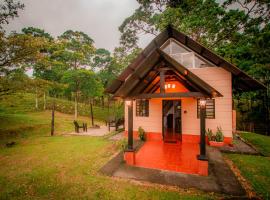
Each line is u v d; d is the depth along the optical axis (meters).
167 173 5.66
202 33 17.38
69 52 24.03
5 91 14.39
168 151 8.02
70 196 4.62
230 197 4.33
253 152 7.54
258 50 16.20
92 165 6.71
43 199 4.54
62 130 16.61
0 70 13.29
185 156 7.30
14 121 17.19
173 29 9.40
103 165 6.57
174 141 9.77
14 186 5.29
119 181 5.33
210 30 16.52
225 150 7.88
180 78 6.89
